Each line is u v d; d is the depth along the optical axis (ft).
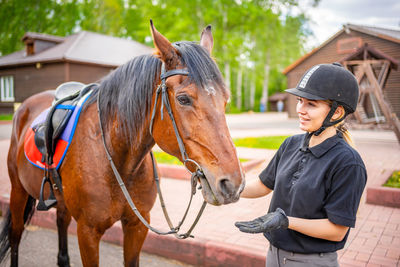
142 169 6.81
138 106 6.00
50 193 7.70
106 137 6.55
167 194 16.74
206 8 93.97
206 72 5.02
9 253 10.72
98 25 112.27
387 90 58.39
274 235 5.25
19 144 9.45
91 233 6.63
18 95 71.46
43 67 66.28
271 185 5.97
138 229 7.16
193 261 10.42
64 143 7.05
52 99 10.23
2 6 94.89
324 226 4.50
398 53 58.44
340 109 4.78
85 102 7.32
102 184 6.46
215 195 4.67
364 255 9.82
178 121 5.15
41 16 97.71
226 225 12.41
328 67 4.80
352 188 4.45
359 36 62.59
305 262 4.96
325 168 4.67
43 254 11.16
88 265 6.68
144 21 100.12
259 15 96.48
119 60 69.87
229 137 4.89
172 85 5.16
